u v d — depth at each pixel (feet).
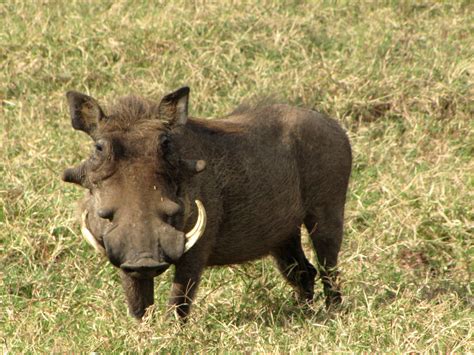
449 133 104.68
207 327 65.57
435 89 109.09
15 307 69.10
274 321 66.74
